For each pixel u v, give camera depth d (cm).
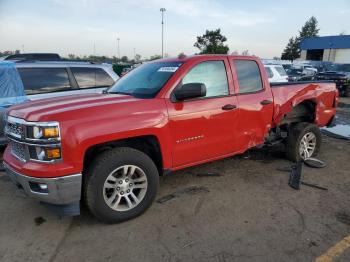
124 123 339
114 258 298
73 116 318
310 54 6041
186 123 392
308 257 295
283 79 1305
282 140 555
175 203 405
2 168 536
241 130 457
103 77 714
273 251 304
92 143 321
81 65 692
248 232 337
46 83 639
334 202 407
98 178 332
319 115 574
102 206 339
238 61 462
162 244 318
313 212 380
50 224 359
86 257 300
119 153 342
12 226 356
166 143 377
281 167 531
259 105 473
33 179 312
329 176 496
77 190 321
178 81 392
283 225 351
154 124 361
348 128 868
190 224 355
